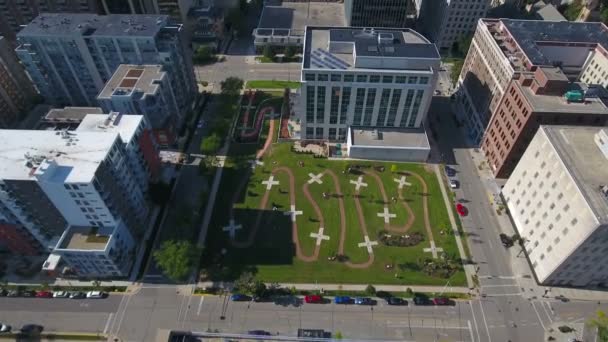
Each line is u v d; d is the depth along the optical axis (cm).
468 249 10300
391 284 9588
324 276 9744
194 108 14800
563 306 9206
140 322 8950
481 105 13238
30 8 16088
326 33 13338
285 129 13850
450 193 11662
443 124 14238
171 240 9581
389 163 12612
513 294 9431
